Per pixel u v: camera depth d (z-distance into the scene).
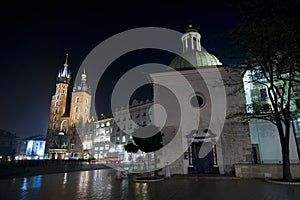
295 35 11.30
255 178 16.28
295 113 17.47
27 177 20.70
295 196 9.97
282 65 14.84
